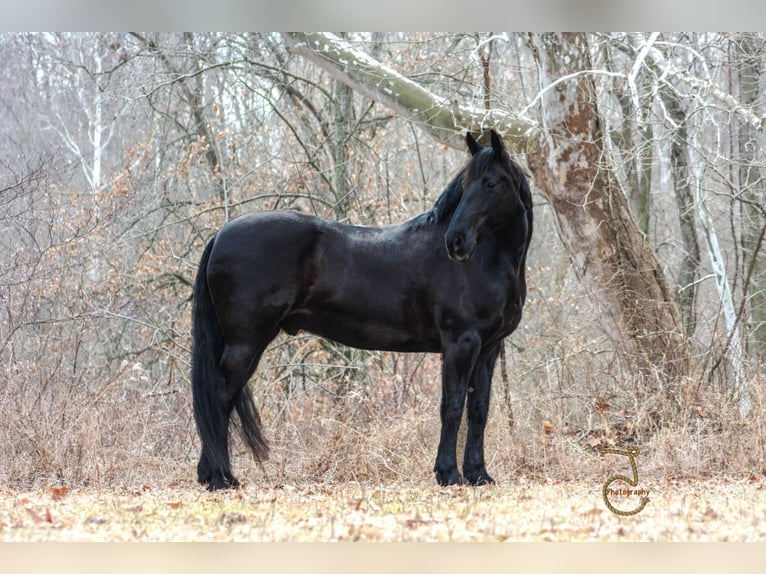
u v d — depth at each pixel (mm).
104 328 13664
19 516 5699
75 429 8438
